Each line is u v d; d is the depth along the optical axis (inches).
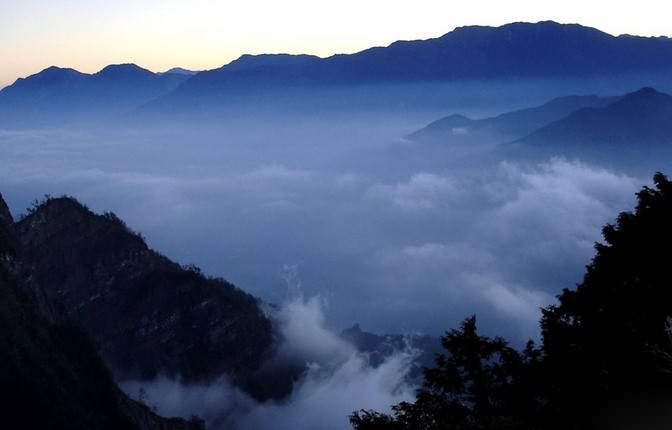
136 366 4037.9
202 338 4426.7
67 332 3132.4
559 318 718.5
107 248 4456.2
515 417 578.9
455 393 597.3
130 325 4202.8
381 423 602.2
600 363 625.3
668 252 675.4
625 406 588.1
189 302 4527.6
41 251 4175.7
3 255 3093.0
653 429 575.2
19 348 2610.7
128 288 4399.6
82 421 2556.6
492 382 599.2
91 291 4207.7
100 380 2992.1
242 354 4643.2
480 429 570.9
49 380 2600.9
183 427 3346.5
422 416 595.2
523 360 629.0
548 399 598.5
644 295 658.2
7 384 2388.0
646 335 634.2
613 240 754.8
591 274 738.2
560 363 619.5
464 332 624.1
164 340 4279.0
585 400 594.6
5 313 2728.8
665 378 602.2
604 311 670.5
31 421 2336.4
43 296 3230.8
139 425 2952.8
